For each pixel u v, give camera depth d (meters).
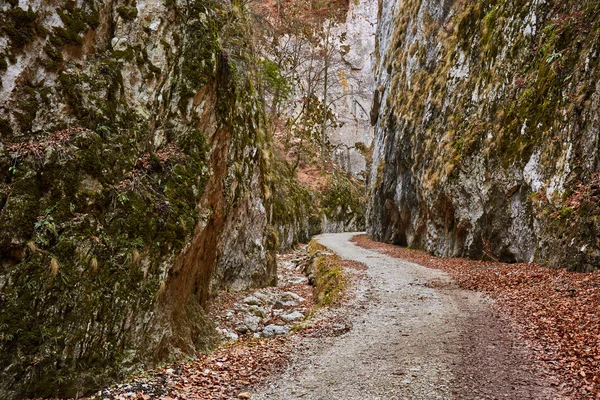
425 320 9.20
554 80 14.04
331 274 15.47
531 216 14.48
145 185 6.75
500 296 10.66
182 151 7.63
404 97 28.86
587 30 13.24
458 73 21.41
